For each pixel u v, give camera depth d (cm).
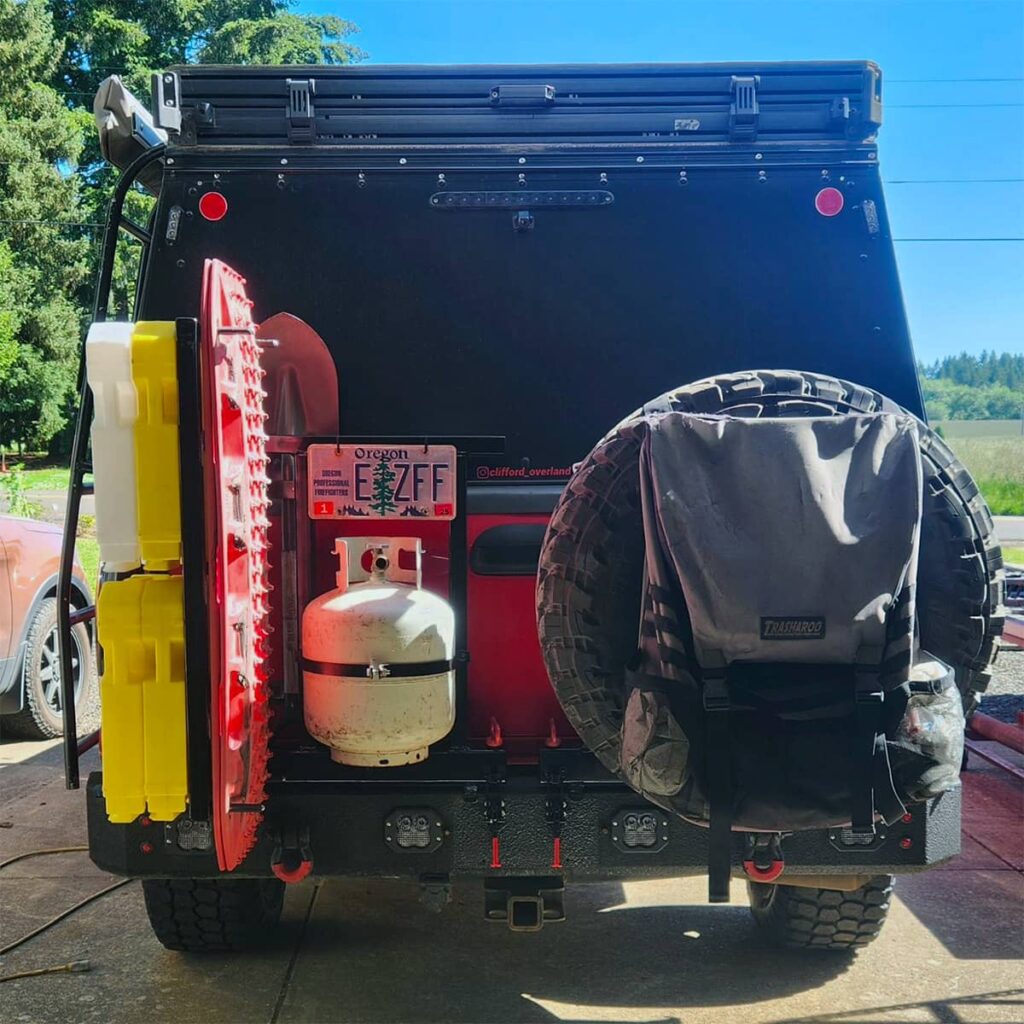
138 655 247
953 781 251
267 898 362
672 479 244
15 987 344
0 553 616
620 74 334
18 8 4016
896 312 334
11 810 532
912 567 240
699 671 242
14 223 3906
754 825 241
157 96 320
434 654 274
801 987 342
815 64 335
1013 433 6309
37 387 3962
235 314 255
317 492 298
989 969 355
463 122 334
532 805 282
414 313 332
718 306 334
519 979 347
